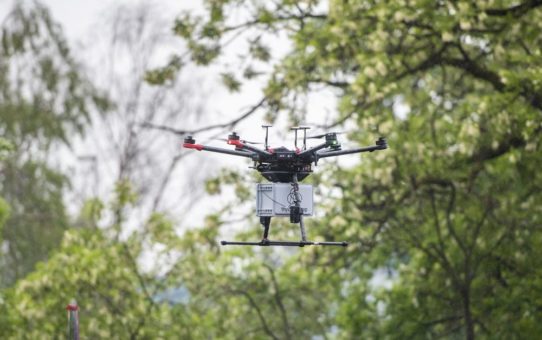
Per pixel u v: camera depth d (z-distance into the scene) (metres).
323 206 69.25
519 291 72.19
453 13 63.69
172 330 82.12
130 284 80.88
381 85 65.69
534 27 63.69
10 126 120.38
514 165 68.62
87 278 79.94
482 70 67.31
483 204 72.00
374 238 69.31
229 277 86.50
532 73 60.47
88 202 85.38
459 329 78.19
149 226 80.81
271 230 72.44
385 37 65.19
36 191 120.62
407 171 67.44
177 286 83.50
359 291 83.50
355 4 66.12
